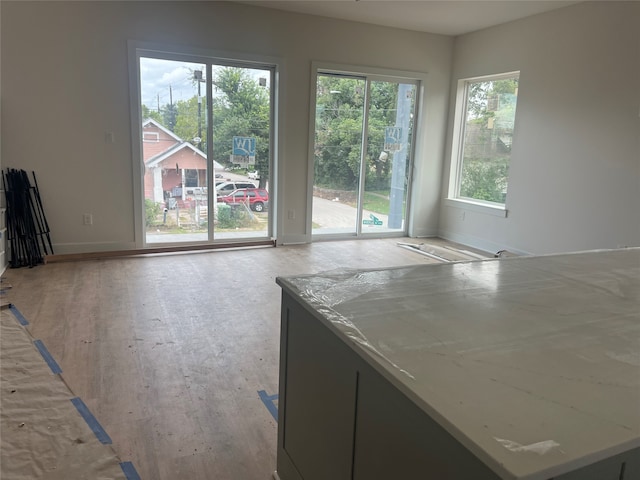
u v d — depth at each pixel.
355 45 5.67
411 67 6.04
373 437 1.08
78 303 3.51
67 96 4.55
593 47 4.45
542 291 1.57
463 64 6.09
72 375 2.45
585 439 0.76
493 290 1.57
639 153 4.13
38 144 4.52
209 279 4.22
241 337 3.01
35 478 1.71
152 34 4.74
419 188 6.43
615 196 4.36
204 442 1.96
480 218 5.90
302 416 1.49
